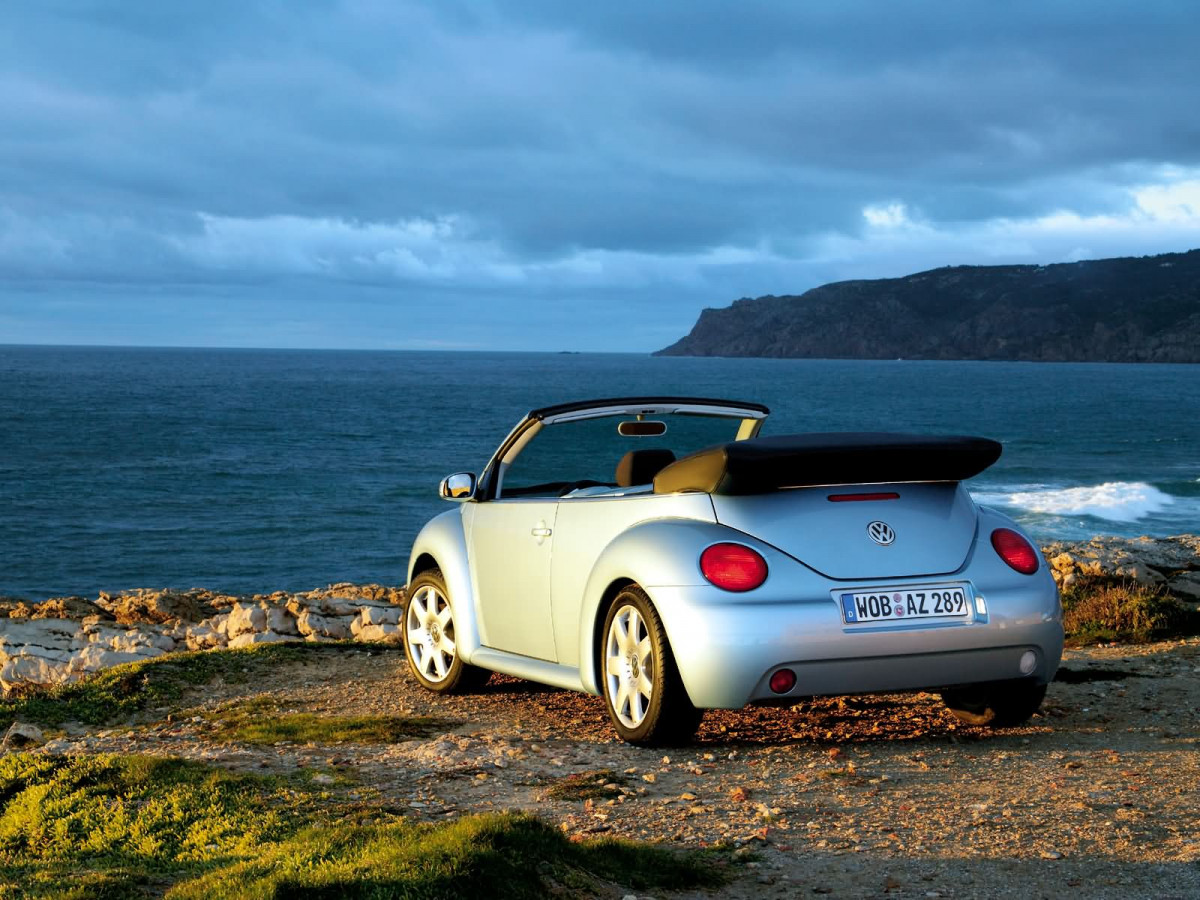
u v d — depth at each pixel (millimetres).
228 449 69938
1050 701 6215
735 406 6422
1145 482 52188
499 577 6273
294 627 12398
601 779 4543
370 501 49031
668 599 4770
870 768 4703
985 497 45531
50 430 81125
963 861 3467
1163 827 3730
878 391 159125
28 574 34000
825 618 4660
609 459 6422
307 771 4719
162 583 33188
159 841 3869
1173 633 8898
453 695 6996
